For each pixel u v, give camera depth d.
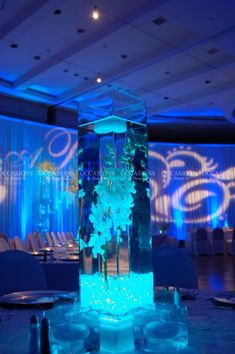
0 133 10.60
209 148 14.85
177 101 10.80
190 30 6.95
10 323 1.27
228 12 5.79
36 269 2.26
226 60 8.21
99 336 0.96
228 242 12.55
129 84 9.55
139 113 1.14
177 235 14.11
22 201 10.81
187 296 1.61
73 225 11.69
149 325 0.96
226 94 10.25
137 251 1.04
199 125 13.90
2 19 6.62
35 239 8.08
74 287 2.90
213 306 1.46
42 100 10.81
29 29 6.74
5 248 6.23
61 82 9.71
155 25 6.79
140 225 1.07
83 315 0.97
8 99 10.74
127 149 1.08
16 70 8.96
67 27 6.90
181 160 14.53
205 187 14.62
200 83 9.68
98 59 8.26
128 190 1.05
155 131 14.78
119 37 7.26
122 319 0.95
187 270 2.37
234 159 14.98
